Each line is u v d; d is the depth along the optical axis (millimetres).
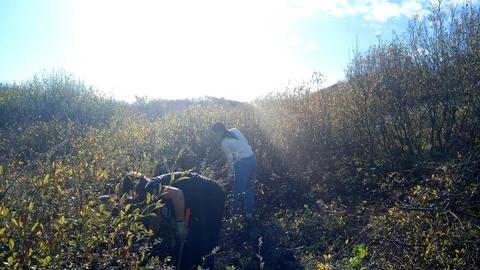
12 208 2865
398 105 6418
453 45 5988
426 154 6156
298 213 5922
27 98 10656
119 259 2818
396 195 4918
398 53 6559
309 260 4613
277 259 4750
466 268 3461
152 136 6695
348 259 4246
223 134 5883
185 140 7121
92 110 10469
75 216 2797
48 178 2861
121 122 8664
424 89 6188
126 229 3031
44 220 2701
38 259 2408
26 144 6656
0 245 2445
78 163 4047
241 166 5793
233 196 5844
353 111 6914
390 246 4008
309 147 7102
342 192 6426
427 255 3596
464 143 5820
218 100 11664
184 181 3885
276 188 6832
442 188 4637
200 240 3906
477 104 5758
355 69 7195
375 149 6809
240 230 5523
